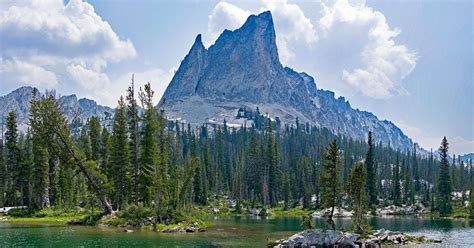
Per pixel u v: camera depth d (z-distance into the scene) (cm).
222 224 10675
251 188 19375
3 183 13112
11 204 13188
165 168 10694
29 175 12281
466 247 6644
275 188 18312
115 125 11275
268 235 7744
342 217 14838
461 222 12675
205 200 17050
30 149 14325
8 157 12531
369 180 16750
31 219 10531
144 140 10669
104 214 9588
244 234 7906
